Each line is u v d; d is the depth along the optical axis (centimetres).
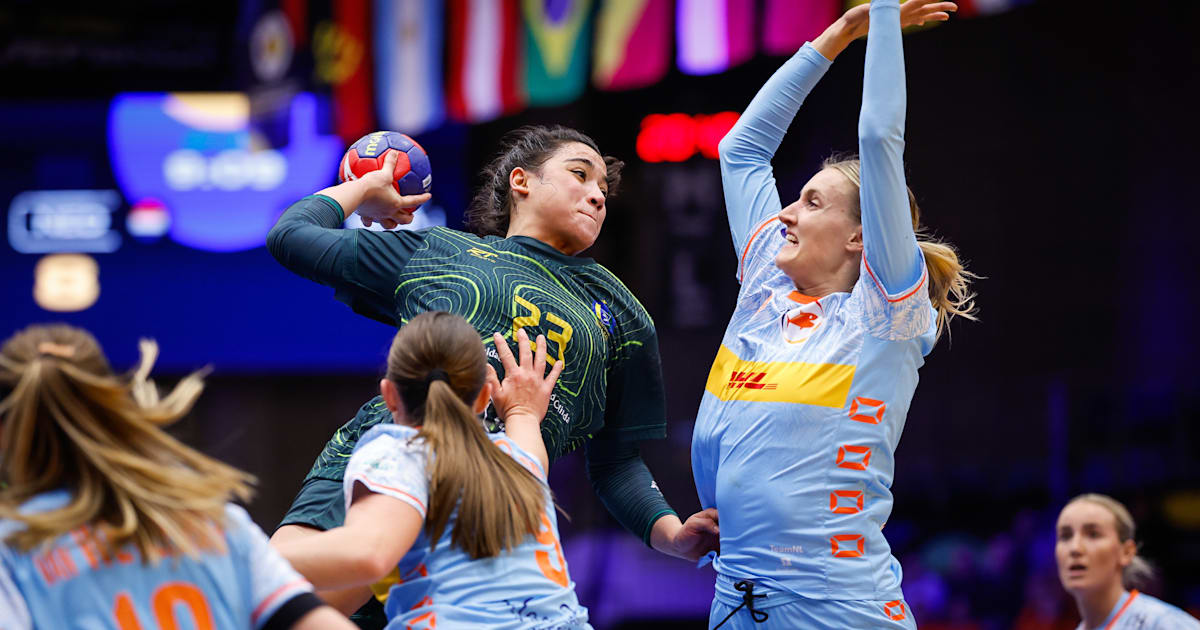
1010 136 4619
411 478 917
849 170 1247
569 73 3578
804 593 1126
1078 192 4556
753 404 1182
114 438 768
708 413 1247
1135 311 4538
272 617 774
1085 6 4472
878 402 1148
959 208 4691
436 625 901
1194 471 4525
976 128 4653
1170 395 4578
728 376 1237
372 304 1316
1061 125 4556
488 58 3828
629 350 1345
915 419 4862
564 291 1284
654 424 1400
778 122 1397
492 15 3822
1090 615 2044
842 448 1139
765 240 1316
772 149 1407
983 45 4612
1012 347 4688
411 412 968
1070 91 4531
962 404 4794
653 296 4962
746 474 1167
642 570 4819
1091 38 4478
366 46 4216
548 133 1370
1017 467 4756
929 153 4719
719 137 4847
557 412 1224
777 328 1228
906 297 1130
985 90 4631
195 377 829
